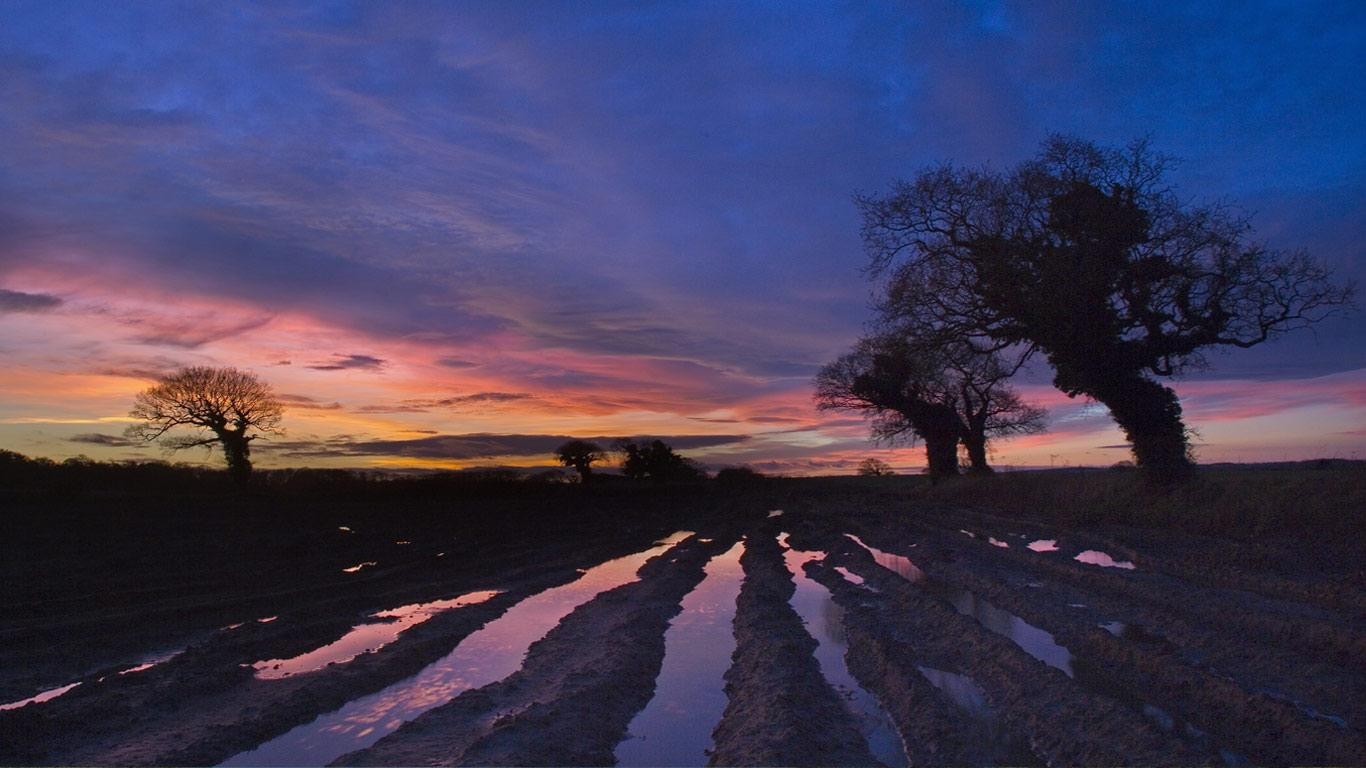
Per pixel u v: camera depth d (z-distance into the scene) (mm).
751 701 9031
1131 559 18047
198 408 52000
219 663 11180
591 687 9422
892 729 8211
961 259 26609
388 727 8750
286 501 49000
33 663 11414
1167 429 25375
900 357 30562
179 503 43188
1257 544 17219
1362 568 14039
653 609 14602
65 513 36344
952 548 22125
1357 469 21469
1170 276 24672
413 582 18844
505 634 13328
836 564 20734
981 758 7215
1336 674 8734
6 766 7426
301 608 15391
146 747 7883
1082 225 25094
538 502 53250
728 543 27000
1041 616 12641
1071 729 7621
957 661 10531
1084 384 26203
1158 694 8820
